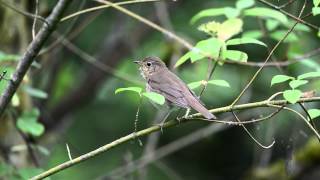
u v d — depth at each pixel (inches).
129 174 527.2
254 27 503.5
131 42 589.6
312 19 496.4
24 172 350.0
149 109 601.9
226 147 646.5
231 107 291.3
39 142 533.6
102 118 618.2
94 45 607.5
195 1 595.8
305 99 280.8
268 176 535.2
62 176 579.8
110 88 609.3
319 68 394.6
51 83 552.7
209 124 616.7
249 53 538.0
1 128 411.2
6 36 421.1
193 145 644.7
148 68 380.2
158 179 604.7
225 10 364.2
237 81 549.6
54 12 290.8
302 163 542.0
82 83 591.2
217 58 308.8
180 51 497.7
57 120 580.4
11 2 423.8
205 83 297.1
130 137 288.8
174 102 332.8
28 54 295.6
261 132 527.5
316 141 544.4
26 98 411.5
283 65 394.6
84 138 615.8
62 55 573.0
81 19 550.0
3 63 379.9
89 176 594.2
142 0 329.1
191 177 640.4
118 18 597.9
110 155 612.4
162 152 552.4
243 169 643.5
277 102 285.3
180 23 588.4
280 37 396.8
